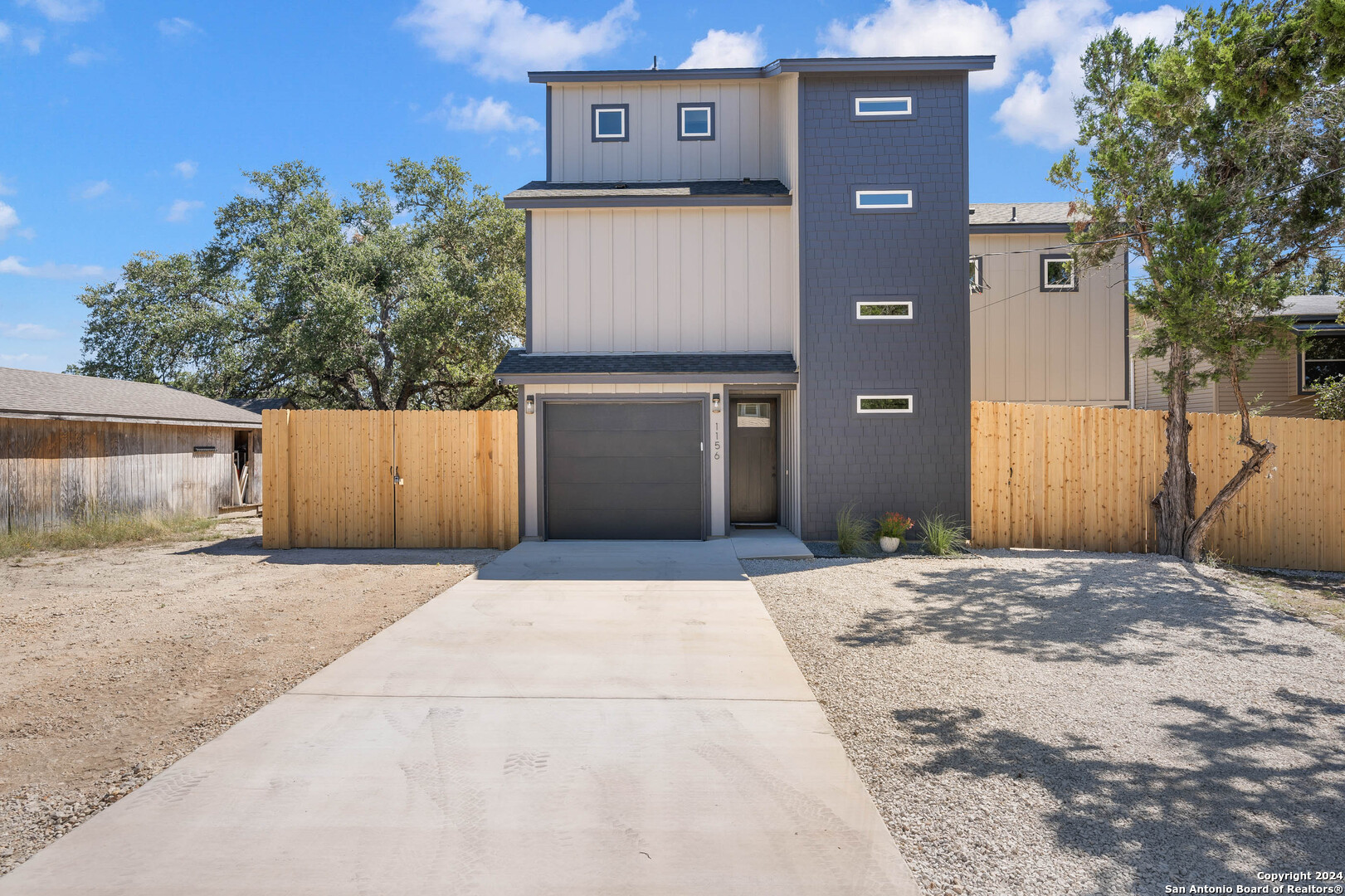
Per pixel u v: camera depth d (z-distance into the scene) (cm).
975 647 585
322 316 2144
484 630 620
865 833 309
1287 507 1028
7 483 1248
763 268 1168
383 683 488
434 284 2264
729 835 306
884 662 546
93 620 677
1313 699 475
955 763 379
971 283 1441
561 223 1170
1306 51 580
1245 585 830
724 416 1120
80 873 279
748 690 477
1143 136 946
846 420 1094
